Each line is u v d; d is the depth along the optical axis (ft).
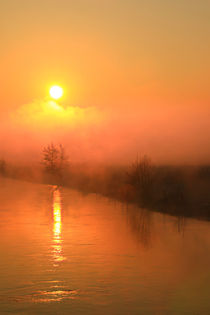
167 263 55.57
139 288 46.11
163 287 46.34
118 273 51.49
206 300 42.14
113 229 80.23
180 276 50.11
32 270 52.42
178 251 61.98
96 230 79.46
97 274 50.75
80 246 65.57
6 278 49.39
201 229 79.92
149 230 79.00
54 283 47.83
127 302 42.06
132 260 57.47
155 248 64.28
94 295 43.75
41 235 74.43
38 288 45.96
